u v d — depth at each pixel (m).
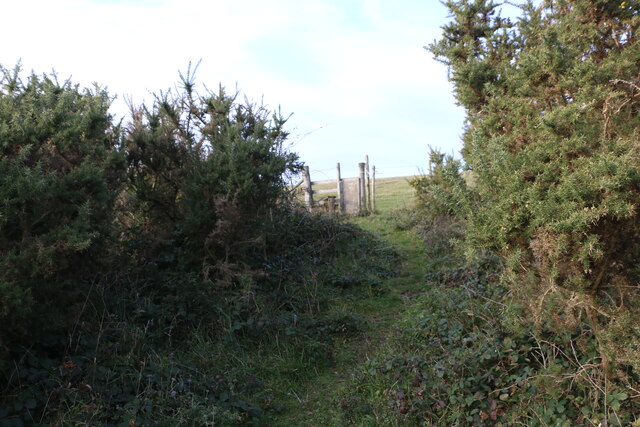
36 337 4.14
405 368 4.83
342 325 6.50
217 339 5.59
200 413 4.17
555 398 3.70
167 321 5.50
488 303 5.46
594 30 5.98
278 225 8.09
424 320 5.77
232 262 6.86
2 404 3.75
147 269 6.02
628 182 3.10
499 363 4.31
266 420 4.62
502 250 3.66
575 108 3.60
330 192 18.44
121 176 5.46
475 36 8.34
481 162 3.93
